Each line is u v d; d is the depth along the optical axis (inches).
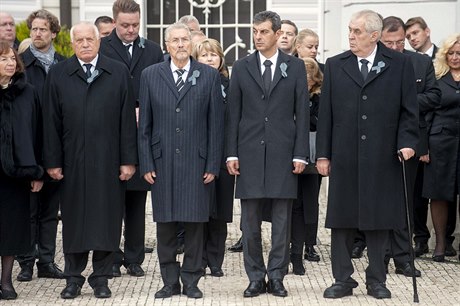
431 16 601.9
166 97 403.2
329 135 406.6
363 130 401.1
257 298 403.5
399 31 454.6
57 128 406.6
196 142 403.2
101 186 404.2
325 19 660.1
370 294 408.5
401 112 403.5
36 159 411.8
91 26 408.5
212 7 681.0
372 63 403.2
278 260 410.6
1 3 671.8
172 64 408.8
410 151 398.6
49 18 452.8
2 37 464.8
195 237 406.3
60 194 410.0
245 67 412.2
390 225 401.4
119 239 408.5
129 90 410.3
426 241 494.9
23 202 406.6
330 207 404.5
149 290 421.1
